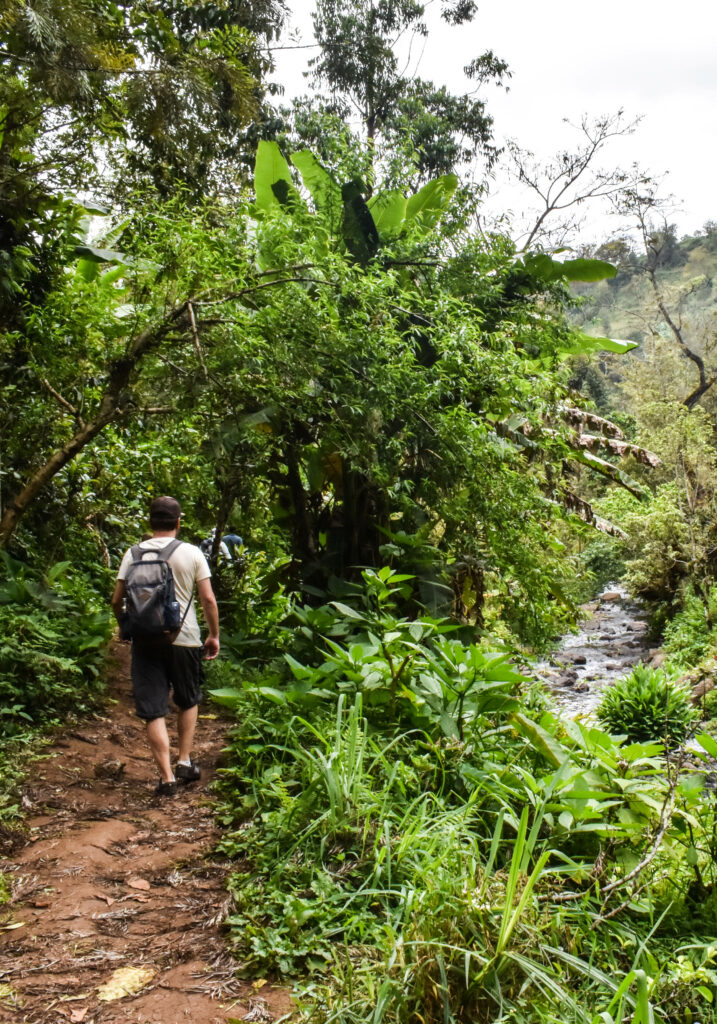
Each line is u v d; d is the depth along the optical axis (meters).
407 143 7.74
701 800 3.72
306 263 5.90
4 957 2.69
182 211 5.95
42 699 5.16
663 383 30.81
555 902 3.07
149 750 5.09
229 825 3.81
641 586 17.33
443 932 2.46
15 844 3.55
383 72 25.52
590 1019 2.32
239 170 9.88
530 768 4.21
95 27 6.62
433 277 7.16
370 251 7.54
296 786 3.95
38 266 6.61
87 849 3.51
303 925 2.86
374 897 3.02
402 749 4.18
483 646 6.38
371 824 3.45
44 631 5.43
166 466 8.11
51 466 5.97
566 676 13.30
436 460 6.81
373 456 6.28
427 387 6.21
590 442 8.84
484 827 3.63
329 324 5.75
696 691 11.42
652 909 3.16
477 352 6.31
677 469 18.28
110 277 8.38
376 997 2.31
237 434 5.89
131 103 6.96
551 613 7.26
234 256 5.75
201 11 10.77
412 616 7.01
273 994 2.54
